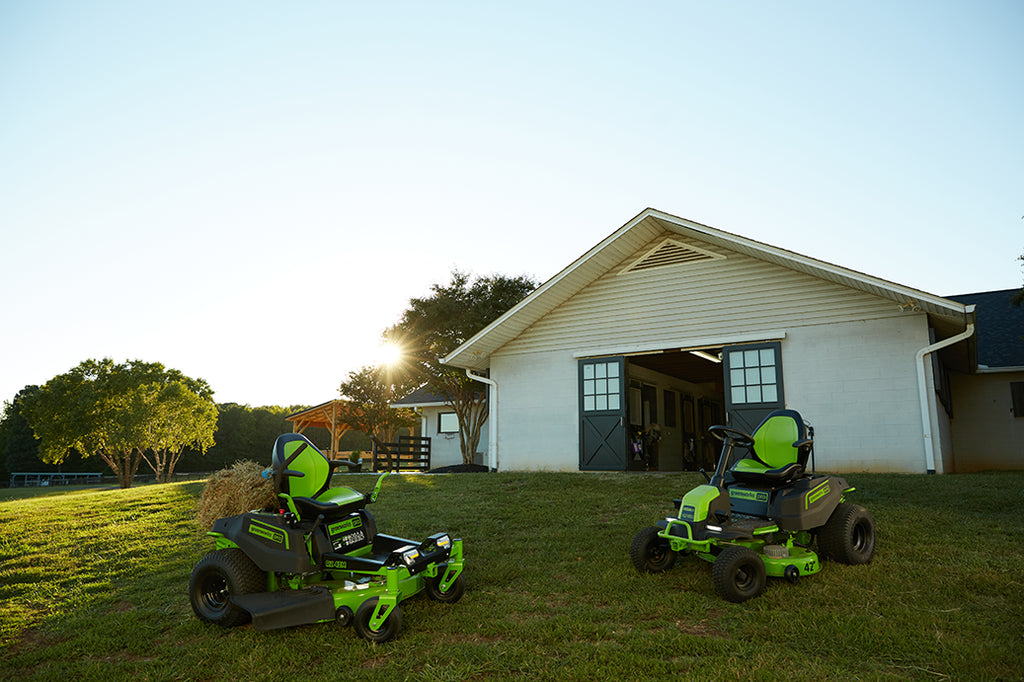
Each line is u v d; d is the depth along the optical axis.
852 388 11.85
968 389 17.30
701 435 22.02
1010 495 8.80
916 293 10.68
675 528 5.69
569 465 14.52
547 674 3.96
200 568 5.27
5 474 58.22
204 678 4.32
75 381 41.34
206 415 45.06
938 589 5.34
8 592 6.80
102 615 5.84
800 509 5.74
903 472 11.27
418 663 4.26
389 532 8.45
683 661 4.05
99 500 12.54
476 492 11.14
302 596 4.86
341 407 29.89
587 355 14.67
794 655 4.12
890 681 3.73
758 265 13.00
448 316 21.45
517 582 6.08
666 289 13.92
